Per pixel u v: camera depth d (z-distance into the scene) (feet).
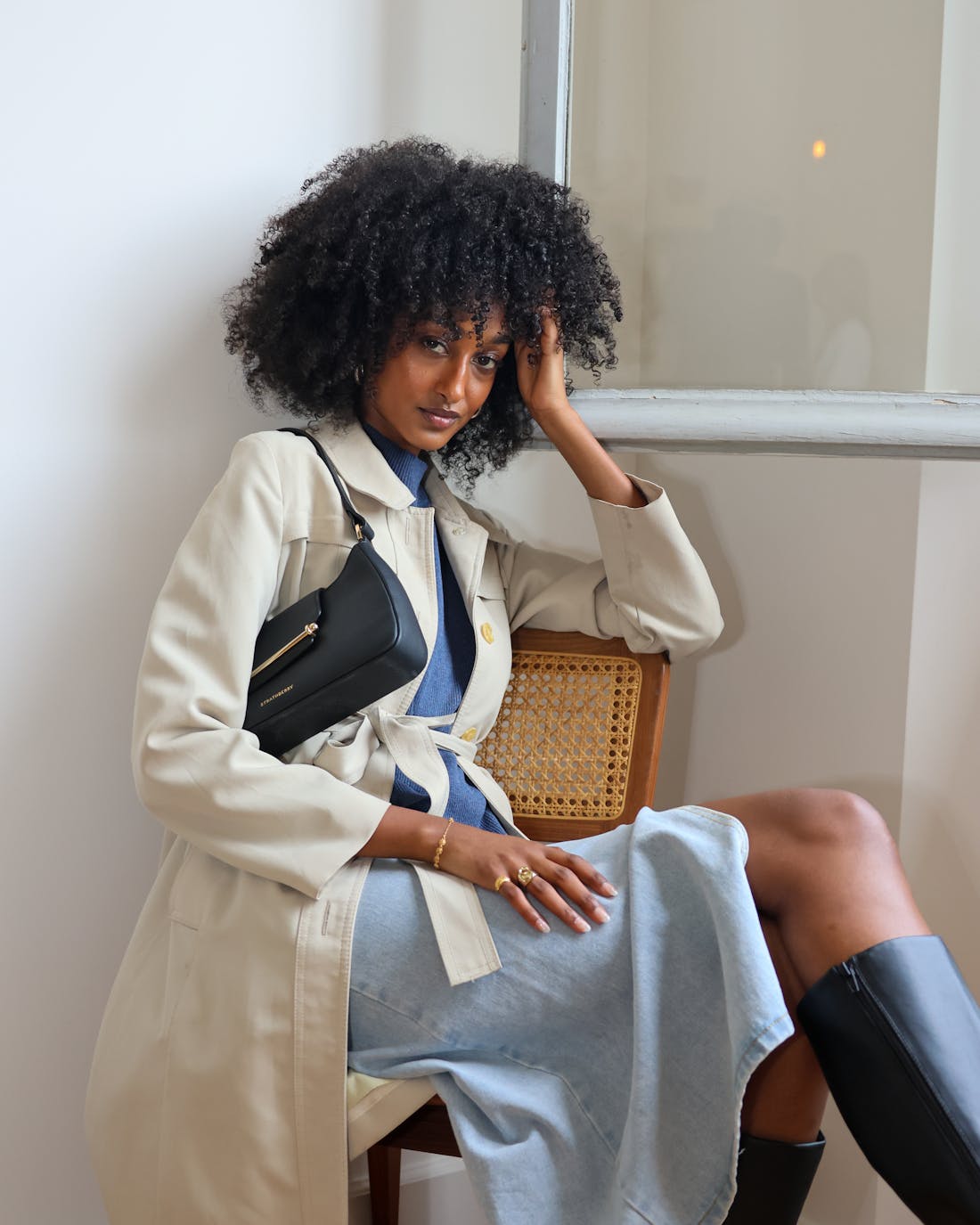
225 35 5.09
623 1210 3.42
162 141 5.01
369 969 3.87
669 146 5.28
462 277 4.47
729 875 3.54
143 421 5.11
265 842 3.95
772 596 5.91
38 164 4.79
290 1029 3.84
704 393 5.12
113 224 4.96
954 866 5.39
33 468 4.91
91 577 5.06
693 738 6.47
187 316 5.16
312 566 4.46
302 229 4.78
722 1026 3.53
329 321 4.73
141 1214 4.03
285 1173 3.82
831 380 5.08
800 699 5.76
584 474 4.98
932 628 5.20
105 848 5.22
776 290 5.14
